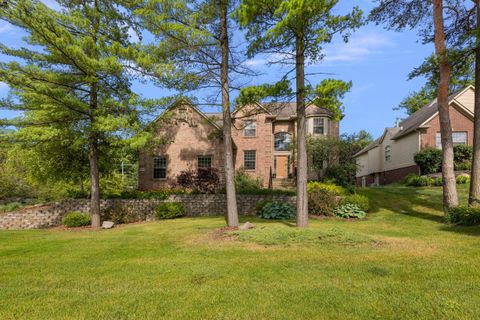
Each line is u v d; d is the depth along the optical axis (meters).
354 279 4.77
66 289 4.60
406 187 18.05
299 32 8.23
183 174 17.41
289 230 8.30
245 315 3.56
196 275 5.18
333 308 3.69
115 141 12.24
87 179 16.95
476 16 11.46
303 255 6.38
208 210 15.53
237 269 5.47
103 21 11.77
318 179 20.27
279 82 8.83
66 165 14.33
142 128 12.29
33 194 20.36
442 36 11.05
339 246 7.14
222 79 10.42
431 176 19.25
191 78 10.00
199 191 16.23
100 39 10.97
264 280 4.84
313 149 20.28
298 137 9.51
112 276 5.26
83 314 3.68
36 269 5.80
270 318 3.48
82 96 12.41
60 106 11.25
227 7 9.91
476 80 10.87
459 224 9.91
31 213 14.65
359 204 12.99
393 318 3.40
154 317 3.57
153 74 10.61
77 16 11.09
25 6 9.47
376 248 6.93
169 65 9.67
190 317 3.55
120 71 11.19
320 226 10.41
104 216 14.33
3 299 4.20
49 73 11.09
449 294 4.00
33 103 11.02
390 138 26.06
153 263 6.09
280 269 5.41
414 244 7.29
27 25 9.88
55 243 8.71
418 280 4.62
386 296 4.00
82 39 10.96
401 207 13.61
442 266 5.33
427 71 11.26
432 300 3.81
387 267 5.34
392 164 26.11
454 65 11.20
